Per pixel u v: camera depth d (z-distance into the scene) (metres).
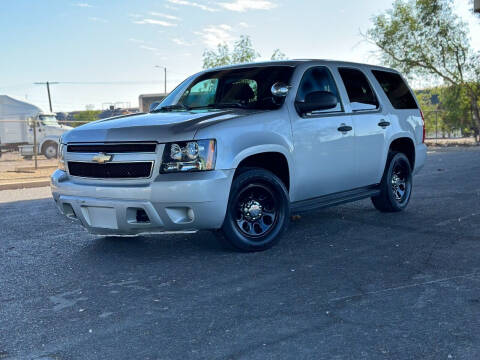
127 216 4.68
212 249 5.21
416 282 4.05
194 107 5.70
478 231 5.80
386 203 6.84
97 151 4.83
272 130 5.05
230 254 4.99
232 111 5.12
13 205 9.13
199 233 5.95
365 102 6.38
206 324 3.30
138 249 5.33
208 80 6.09
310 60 5.89
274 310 3.51
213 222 4.68
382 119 6.53
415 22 27.17
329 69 6.02
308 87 5.65
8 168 19.16
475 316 3.33
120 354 2.91
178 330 3.22
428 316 3.34
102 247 5.50
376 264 4.58
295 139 5.26
